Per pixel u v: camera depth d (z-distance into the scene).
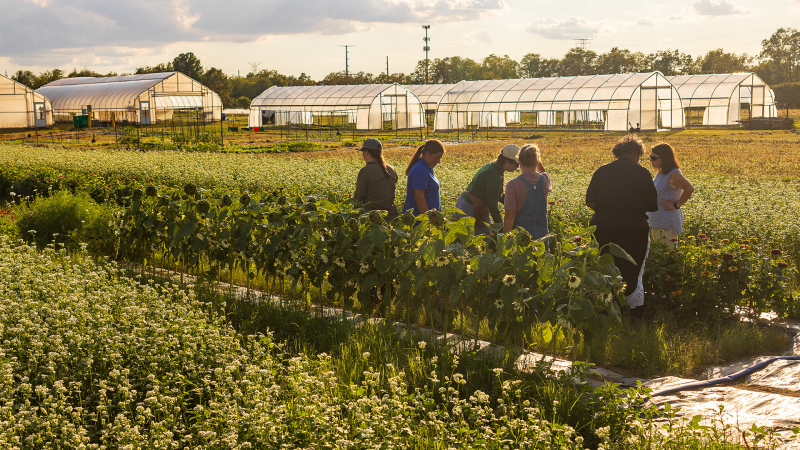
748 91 51.53
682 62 133.00
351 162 21.19
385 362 4.30
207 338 4.24
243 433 3.09
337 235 5.29
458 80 147.38
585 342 4.40
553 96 48.78
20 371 3.93
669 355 4.66
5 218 9.35
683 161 23.31
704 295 5.80
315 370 4.09
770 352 4.95
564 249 4.39
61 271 5.70
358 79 119.94
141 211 6.77
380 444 2.91
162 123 59.06
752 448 2.94
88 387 3.79
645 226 5.70
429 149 6.27
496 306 4.42
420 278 4.71
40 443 3.09
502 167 5.96
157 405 3.34
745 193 12.18
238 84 121.56
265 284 6.80
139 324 4.41
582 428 3.50
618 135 42.56
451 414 3.64
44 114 53.72
